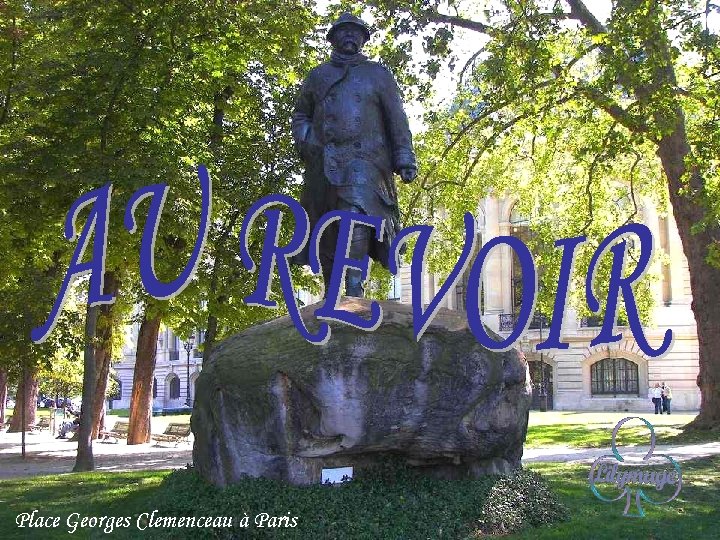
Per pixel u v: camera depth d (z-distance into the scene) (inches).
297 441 323.6
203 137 765.9
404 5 764.6
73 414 1672.0
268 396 322.3
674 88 686.5
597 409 1756.9
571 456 661.9
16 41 708.7
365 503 315.6
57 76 652.1
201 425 359.9
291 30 751.7
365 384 323.0
